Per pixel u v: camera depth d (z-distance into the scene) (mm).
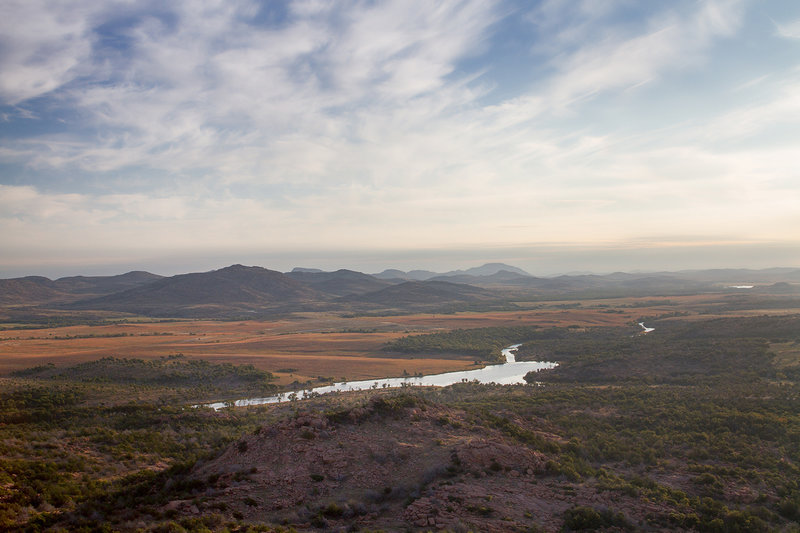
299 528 21172
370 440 31375
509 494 25469
